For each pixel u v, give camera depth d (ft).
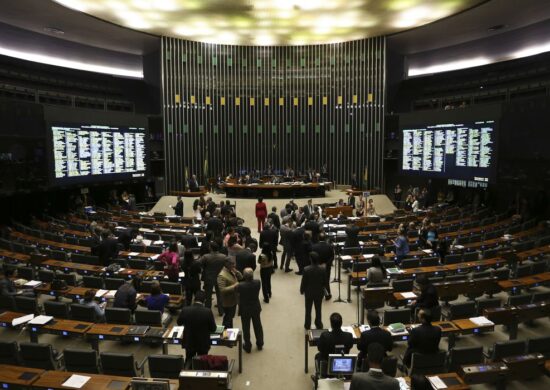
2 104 54.19
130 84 90.99
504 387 19.86
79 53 83.61
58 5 63.36
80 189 75.72
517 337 27.86
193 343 21.07
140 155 77.05
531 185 59.52
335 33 82.17
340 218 55.67
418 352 19.61
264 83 91.86
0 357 20.95
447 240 40.75
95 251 38.75
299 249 40.01
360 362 19.49
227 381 17.02
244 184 78.23
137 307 29.50
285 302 34.12
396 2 63.46
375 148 89.56
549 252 38.42
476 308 26.27
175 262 32.42
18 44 73.51
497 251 38.42
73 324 23.73
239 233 41.73
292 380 22.90
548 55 68.49
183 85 87.92
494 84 78.48
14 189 56.13
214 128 91.09
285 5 65.31
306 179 82.38
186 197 79.92
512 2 62.59
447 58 88.28
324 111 91.91
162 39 84.33
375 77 87.56
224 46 90.38
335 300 34.53
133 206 74.18
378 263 28.58
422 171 75.61
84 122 66.90
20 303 27.45
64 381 18.22
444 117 71.82
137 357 25.68
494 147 64.08
